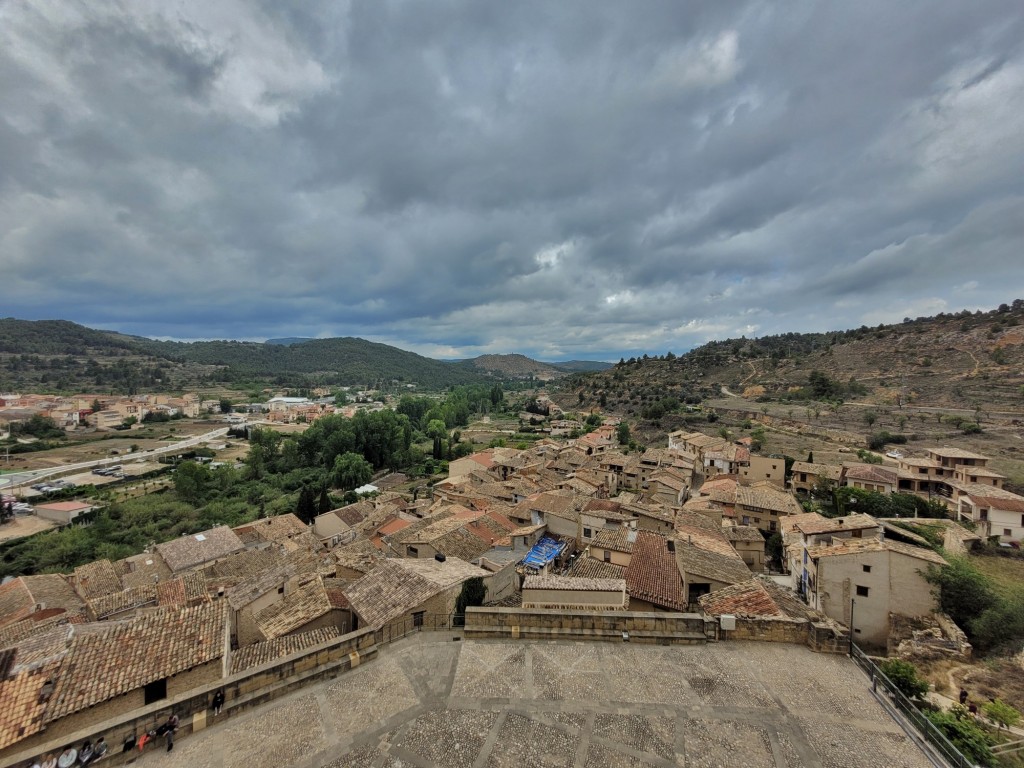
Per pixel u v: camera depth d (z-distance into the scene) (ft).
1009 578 110.01
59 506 254.06
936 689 67.72
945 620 84.64
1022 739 51.96
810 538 114.62
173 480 303.68
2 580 180.24
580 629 45.91
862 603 91.71
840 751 31.45
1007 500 140.36
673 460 248.93
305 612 75.56
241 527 185.57
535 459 287.28
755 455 236.84
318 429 384.06
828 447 275.80
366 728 34.01
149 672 51.13
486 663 41.91
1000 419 271.08
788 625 44.96
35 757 30.07
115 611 111.45
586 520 148.87
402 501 224.12
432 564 79.36
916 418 297.53
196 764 30.94
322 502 237.25
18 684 46.73
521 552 129.39
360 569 108.88
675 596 81.35
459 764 30.45
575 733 33.12
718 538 119.55
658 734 33.01
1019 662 73.41
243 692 36.73
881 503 163.12
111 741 31.91
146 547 210.38
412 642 45.50
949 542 127.13
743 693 37.52
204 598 113.91
